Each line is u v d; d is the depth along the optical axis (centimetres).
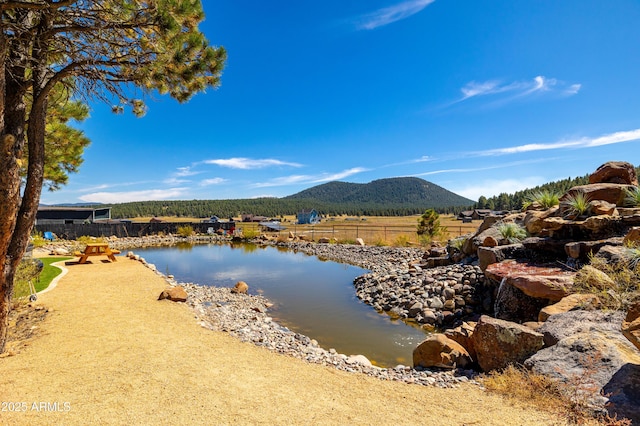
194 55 496
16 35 421
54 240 2684
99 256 1691
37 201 478
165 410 327
